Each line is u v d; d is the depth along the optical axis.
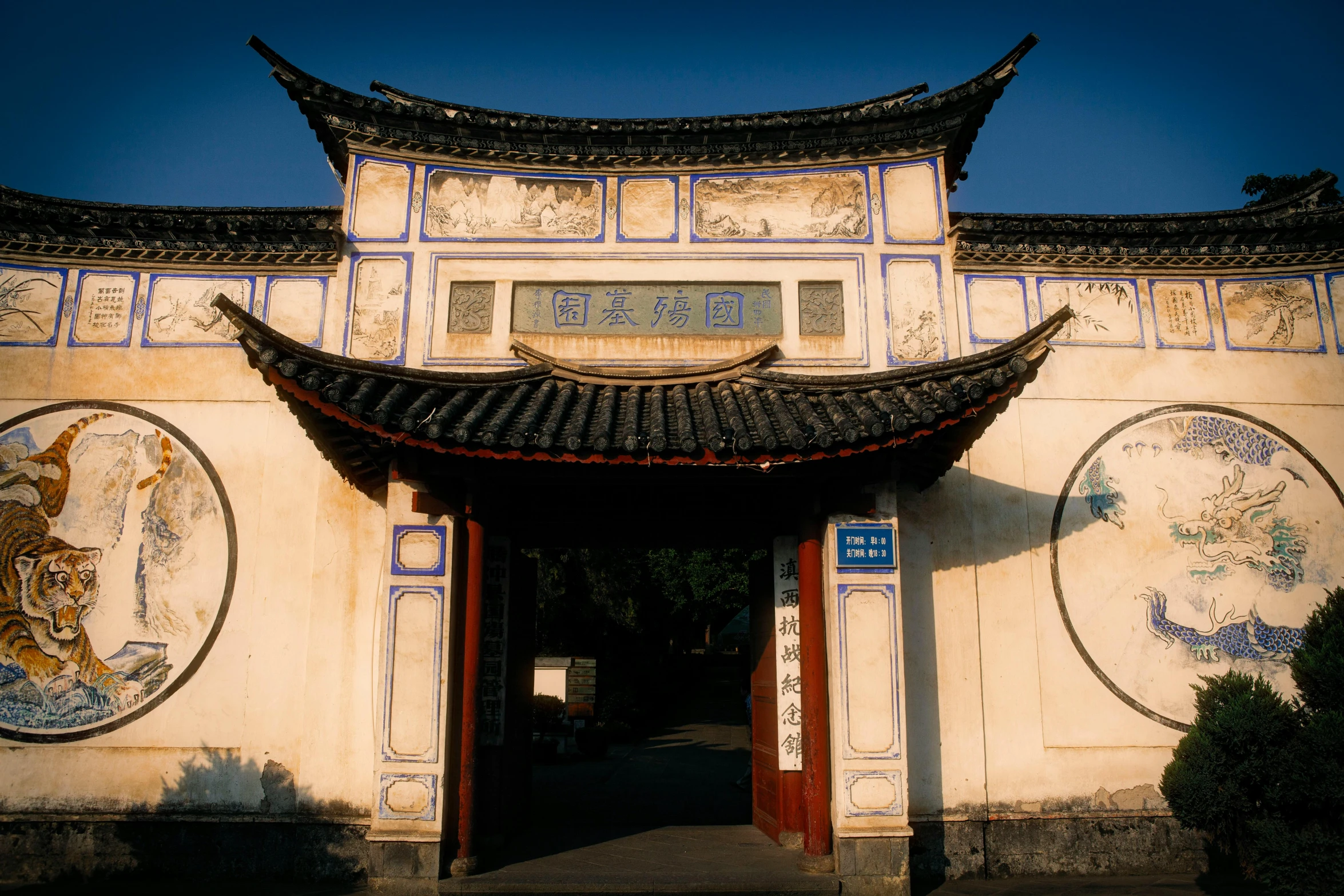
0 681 10.51
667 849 10.59
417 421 8.49
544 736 22.91
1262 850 8.59
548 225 11.86
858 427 8.73
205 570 10.94
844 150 12.01
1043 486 11.48
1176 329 12.02
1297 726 9.18
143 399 11.40
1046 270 12.08
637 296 11.63
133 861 10.23
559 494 11.67
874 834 9.27
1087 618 11.14
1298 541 11.43
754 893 9.03
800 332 11.52
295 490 11.20
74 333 11.54
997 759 10.70
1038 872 10.46
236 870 10.22
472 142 11.86
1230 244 11.97
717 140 11.91
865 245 11.82
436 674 9.42
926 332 11.54
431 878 9.00
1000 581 11.16
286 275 11.88
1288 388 11.88
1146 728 10.88
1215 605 11.23
